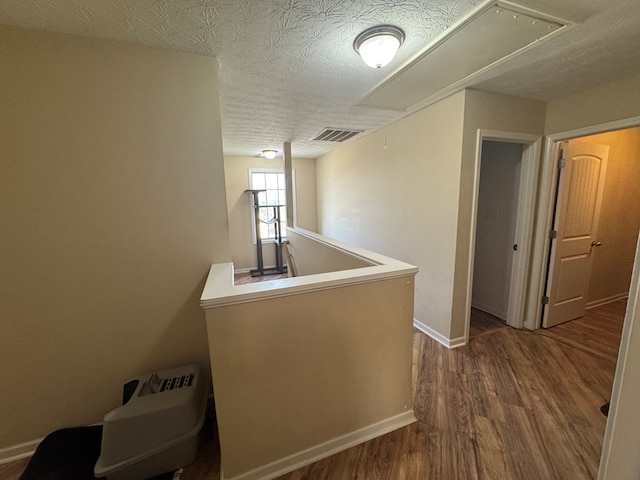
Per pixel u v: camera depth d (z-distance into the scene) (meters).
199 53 1.64
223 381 1.25
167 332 1.77
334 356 1.46
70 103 1.46
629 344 0.55
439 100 2.44
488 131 2.33
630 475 0.58
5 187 1.41
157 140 1.62
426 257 2.75
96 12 1.25
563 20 1.35
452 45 1.57
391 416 1.67
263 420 1.35
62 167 1.48
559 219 2.70
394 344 1.62
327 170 5.20
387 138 3.25
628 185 3.24
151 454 1.35
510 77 2.01
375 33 1.42
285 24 1.38
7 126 1.38
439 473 1.39
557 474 1.37
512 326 2.94
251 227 5.52
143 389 1.52
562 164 2.62
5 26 1.33
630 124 2.05
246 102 2.47
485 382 2.06
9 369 1.51
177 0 1.19
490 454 1.49
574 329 2.84
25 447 1.58
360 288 1.48
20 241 1.46
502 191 3.07
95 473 1.29
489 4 1.24
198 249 1.78
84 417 1.67
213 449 1.54
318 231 5.91
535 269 2.79
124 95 1.54
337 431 1.53
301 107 2.61
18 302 1.49
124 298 1.67
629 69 1.90
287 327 1.33
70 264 1.55
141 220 1.65
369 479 1.37
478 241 3.39
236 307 1.22
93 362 1.65
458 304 2.52
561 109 2.46
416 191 2.82
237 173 5.31
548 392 1.94
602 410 1.77
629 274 3.55
